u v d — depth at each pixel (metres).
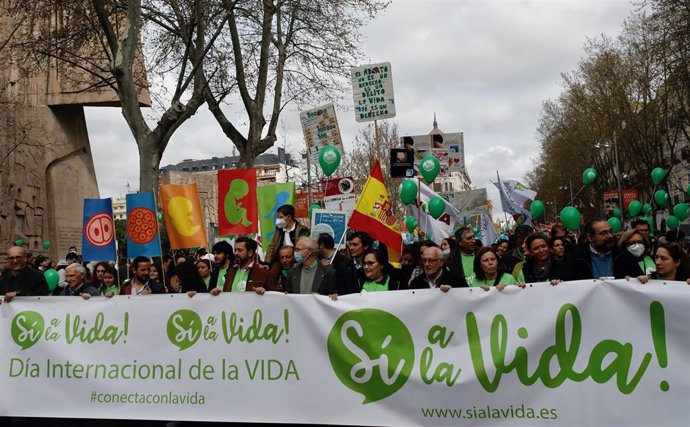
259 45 18.22
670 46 26.47
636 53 36.22
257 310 6.02
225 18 14.99
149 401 6.18
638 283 5.15
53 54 18.86
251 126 17.61
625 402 5.12
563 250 7.67
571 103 44.19
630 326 5.15
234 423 6.35
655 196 21.09
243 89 17.67
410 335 5.64
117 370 6.27
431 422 5.54
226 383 6.04
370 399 5.71
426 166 12.32
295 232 8.70
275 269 7.96
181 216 8.39
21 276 7.57
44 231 32.81
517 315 5.41
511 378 5.38
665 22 26.80
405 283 7.05
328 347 5.83
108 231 8.21
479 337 5.49
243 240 7.37
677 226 18.42
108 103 34.06
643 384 5.09
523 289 5.41
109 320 6.32
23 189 30.88
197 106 15.70
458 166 15.40
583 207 65.81
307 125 12.76
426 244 7.16
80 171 36.09
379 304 5.74
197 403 6.08
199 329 6.14
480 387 5.44
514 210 17.72
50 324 6.43
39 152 32.47
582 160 51.00
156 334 6.22
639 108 42.53
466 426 5.45
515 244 10.57
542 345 5.33
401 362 5.65
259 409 5.95
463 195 16.88
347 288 7.05
